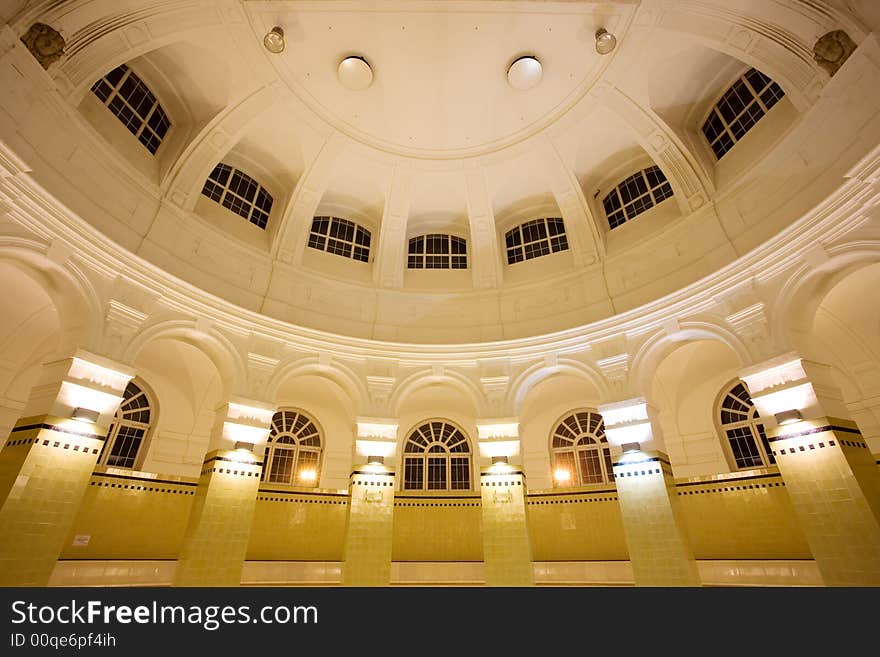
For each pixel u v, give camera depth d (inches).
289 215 457.1
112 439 425.1
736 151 381.1
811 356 298.2
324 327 446.6
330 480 508.4
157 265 349.4
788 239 308.8
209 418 482.6
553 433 534.0
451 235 553.0
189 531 328.5
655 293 401.7
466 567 477.1
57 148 293.9
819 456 274.1
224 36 352.5
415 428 548.4
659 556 331.6
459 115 430.0
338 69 382.9
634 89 392.2
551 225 521.3
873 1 252.7
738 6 303.6
